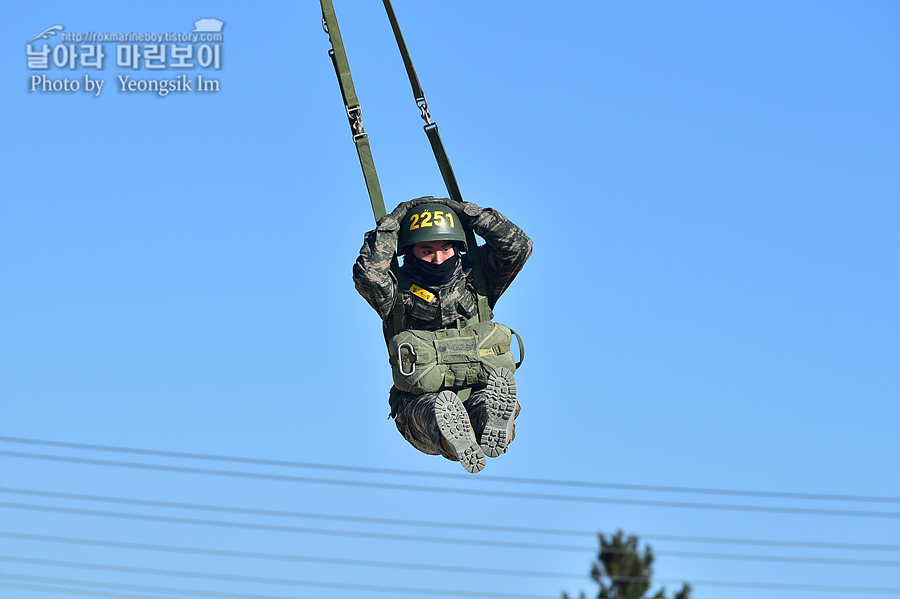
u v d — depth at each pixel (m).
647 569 69.69
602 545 70.50
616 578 69.06
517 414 26.67
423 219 26.27
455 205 26.83
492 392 25.61
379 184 26.86
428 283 26.61
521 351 26.88
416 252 26.56
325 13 27.20
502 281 27.31
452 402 25.03
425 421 25.48
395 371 26.34
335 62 27.14
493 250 26.83
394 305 26.77
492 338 26.39
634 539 70.69
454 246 26.77
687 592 69.69
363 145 26.94
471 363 26.00
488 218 26.50
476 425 25.97
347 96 26.97
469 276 27.17
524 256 26.72
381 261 25.75
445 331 26.56
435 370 25.86
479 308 27.11
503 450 25.50
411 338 26.06
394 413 27.20
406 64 27.25
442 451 25.69
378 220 26.59
